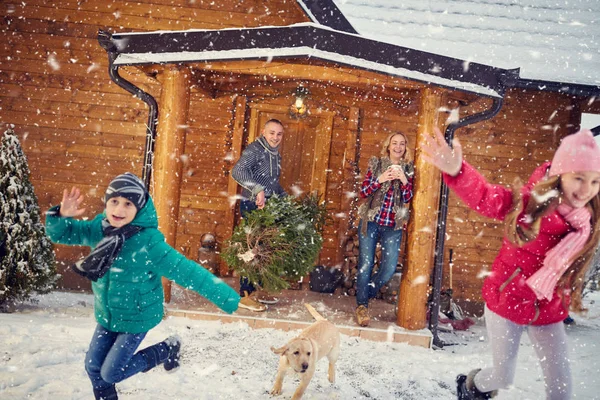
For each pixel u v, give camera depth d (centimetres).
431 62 598
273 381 459
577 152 297
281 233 630
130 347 330
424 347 618
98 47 862
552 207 303
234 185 871
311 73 612
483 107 870
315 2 648
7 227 658
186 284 328
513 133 876
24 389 388
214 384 438
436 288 659
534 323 333
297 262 643
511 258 335
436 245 661
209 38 600
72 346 491
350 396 440
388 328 628
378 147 877
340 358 538
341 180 878
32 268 666
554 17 880
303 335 436
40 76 862
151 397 397
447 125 671
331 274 838
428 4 873
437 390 475
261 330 608
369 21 832
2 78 861
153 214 340
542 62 818
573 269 326
